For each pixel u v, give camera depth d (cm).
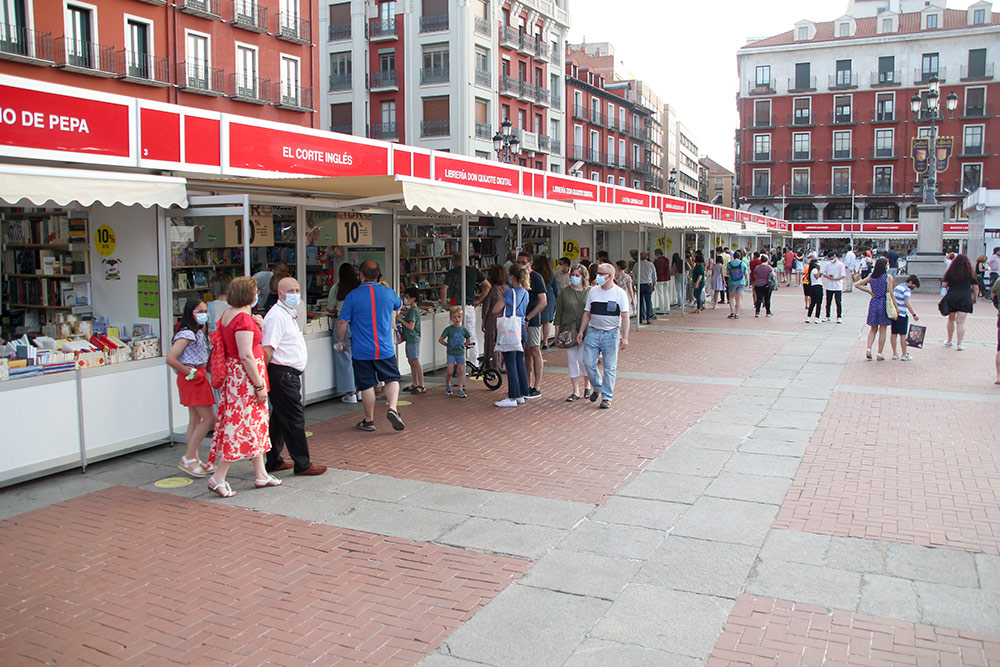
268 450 634
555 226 1705
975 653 367
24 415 634
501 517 559
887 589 435
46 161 670
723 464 688
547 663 363
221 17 3244
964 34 6316
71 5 2711
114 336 769
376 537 525
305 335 941
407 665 363
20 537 530
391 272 1130
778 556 483
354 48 5053
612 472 668
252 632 396
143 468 693
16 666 366
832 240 6525
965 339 1569
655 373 1182
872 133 6606
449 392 1029
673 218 1836
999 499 584
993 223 3131
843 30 6744
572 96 6334
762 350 1434
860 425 827
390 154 1085
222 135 817
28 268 836
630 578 455
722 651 371
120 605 428
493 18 5112
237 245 760
